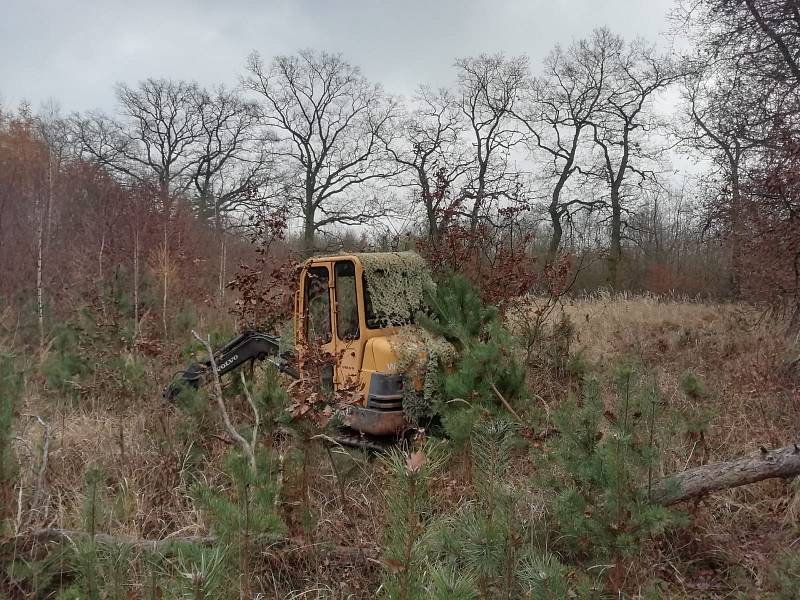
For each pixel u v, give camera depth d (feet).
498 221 34.01
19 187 43.04
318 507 14.96
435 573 8.59
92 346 24.38
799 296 32.83
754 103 40.65
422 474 9.09
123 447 18.08
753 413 21.26
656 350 31.12
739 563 13.89
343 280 20.80
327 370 20.94
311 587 12.56
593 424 13.37
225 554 10.46
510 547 11.01
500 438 12.45
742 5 41.50
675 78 105.91
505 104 118.42
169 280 37.65
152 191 47.73
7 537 12.75
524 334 25.17
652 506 12.30
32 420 20.30
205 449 18.53
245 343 22.50
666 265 88.17
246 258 51.03
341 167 136.87
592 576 12.65
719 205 36.52
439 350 19.10
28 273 38.27
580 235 118.73
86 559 10.88
